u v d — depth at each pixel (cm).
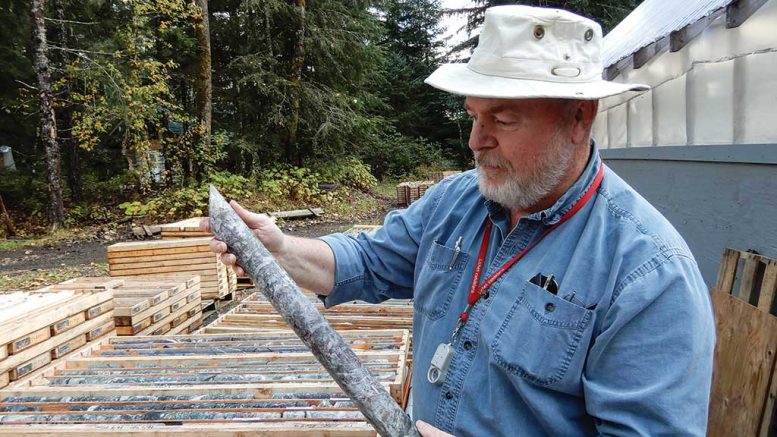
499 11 121
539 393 116
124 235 1042
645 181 465
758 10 300
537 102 116
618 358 108
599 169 129
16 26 1128
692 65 377
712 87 353
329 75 1545
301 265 160
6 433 198
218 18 1393
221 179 1252
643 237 114
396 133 2155
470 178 159
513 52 117
